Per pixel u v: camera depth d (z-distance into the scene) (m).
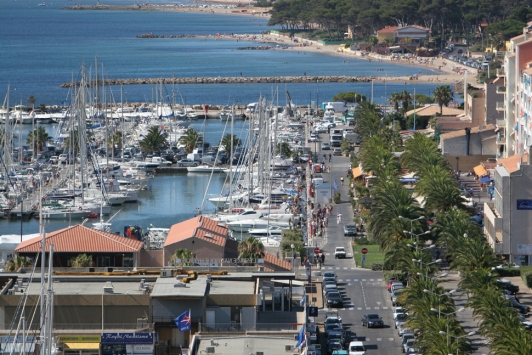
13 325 152.12
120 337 151.50
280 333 152.75
